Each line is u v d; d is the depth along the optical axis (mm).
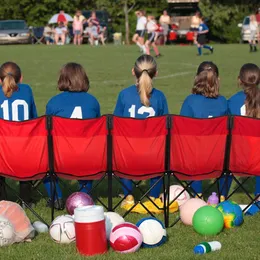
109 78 57938
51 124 17812
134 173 18359
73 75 19875
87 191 20125
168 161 18219
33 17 138875
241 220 18219
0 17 138125
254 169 18734
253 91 20031
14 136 17891
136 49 93250
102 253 15914
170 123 17938
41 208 20375
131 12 141500
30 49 93562
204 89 20016
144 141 18078
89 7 142375
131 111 20172
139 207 19797
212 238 17234
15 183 23875
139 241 16078
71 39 125438
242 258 15633
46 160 18094
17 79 20391
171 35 118125
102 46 101938
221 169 18688
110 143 18109
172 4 121125
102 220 15953
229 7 138375
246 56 79688
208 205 18062
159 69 65438
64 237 16656
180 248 16438
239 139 18453
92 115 19969
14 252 16078
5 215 16875
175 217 19281
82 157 18109
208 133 18250
